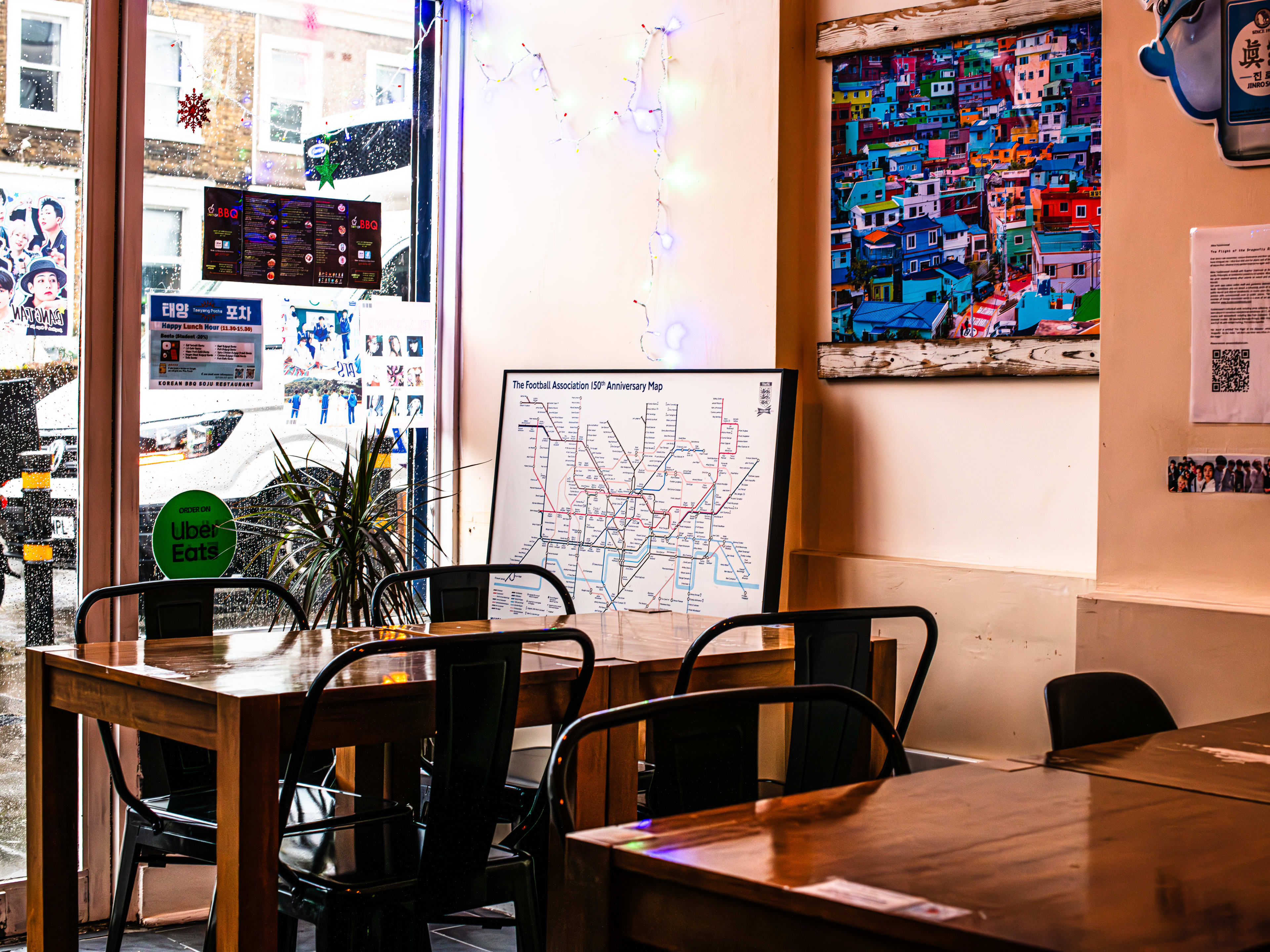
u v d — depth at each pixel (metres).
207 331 4.12
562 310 4.43
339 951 2.23
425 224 4.72
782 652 2.94
